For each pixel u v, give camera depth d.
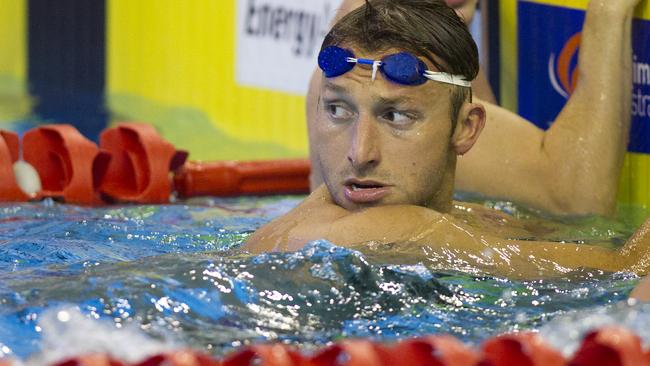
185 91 16.64
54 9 16.86
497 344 3.97
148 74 16.81
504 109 9.59
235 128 16.28
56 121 15.31
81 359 3.74
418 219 6.07
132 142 10.48
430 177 6.28
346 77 6.08
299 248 6.03
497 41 10.58
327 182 6.35
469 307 5.13
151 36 16.75
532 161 9.13
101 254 6.68
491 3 10.59
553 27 10.12
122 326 4.56
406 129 6.13
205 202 10.35
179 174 10.74
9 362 3.98
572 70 9.98
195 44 16.61
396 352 3.92
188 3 16.55
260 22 16.34
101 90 16.92
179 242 7.28
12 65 16.94
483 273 5.72
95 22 16.88
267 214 9.21
